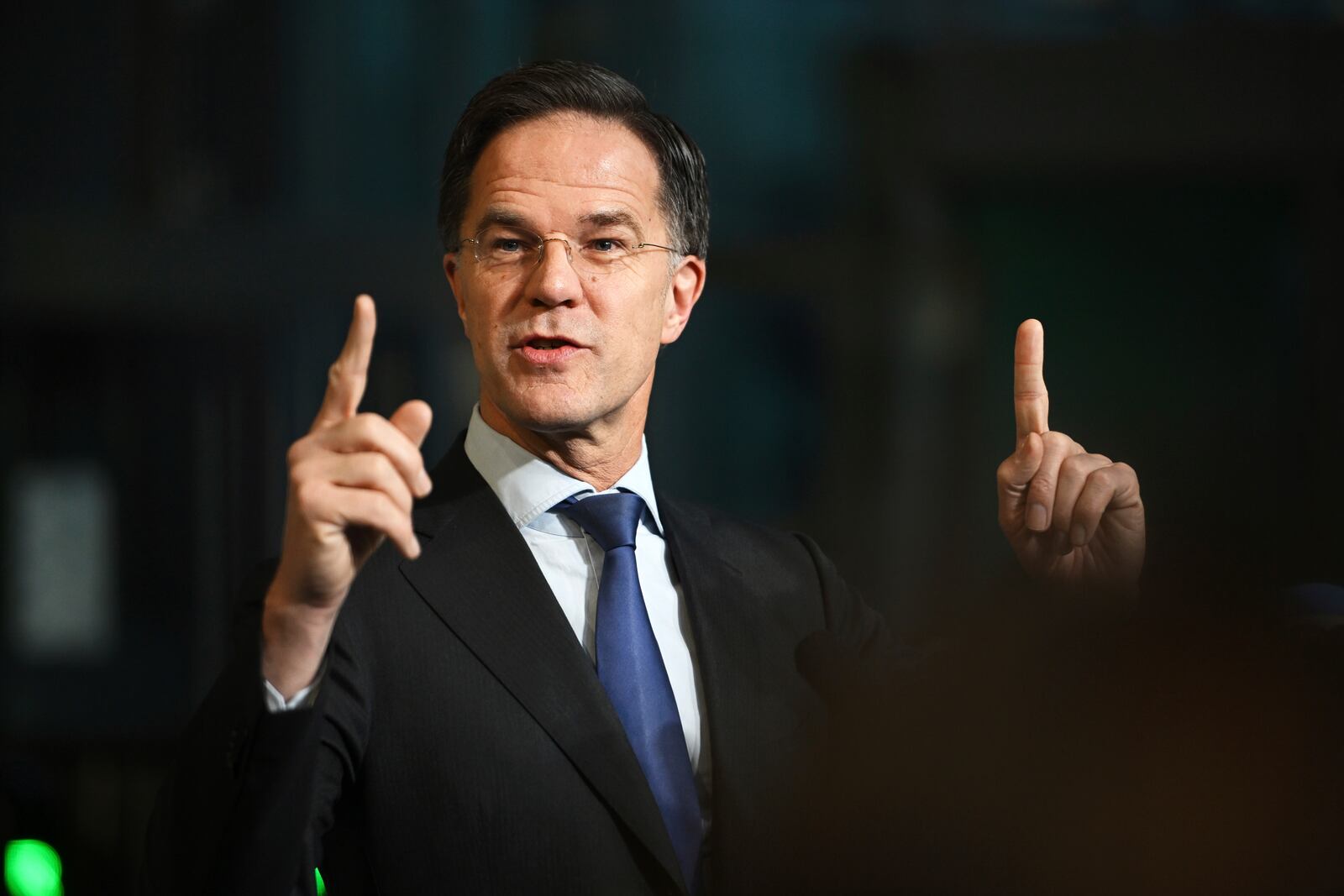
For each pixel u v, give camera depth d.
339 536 3.54
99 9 23.19
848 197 24.30
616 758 4.32
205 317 21.62
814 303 24.78
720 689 4.77
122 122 23.19
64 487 22.09
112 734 15.85
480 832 4.22
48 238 21.12
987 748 2.56
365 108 24.73
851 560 23.48
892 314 23.55
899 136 23.89
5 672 20.56
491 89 4.82
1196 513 2.48
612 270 4.66
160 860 3.68
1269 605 2.38
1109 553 4.58
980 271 24.36
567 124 4.72
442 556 4.61
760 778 4.67
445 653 4.41
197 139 23.48
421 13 24.78
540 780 4.27
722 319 27.38
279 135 23.98
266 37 23.89
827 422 24.09
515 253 4.66
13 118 23.20
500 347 4.58
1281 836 2.32
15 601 21.48
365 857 4.35
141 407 22.50
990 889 2.48
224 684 3.70
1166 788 2.37
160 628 22.05
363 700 4.27
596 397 4.60
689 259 5.18
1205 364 23.59
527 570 4.63
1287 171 22.89
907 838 2.58
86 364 22.47
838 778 2.76
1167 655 2.38
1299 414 22.75
